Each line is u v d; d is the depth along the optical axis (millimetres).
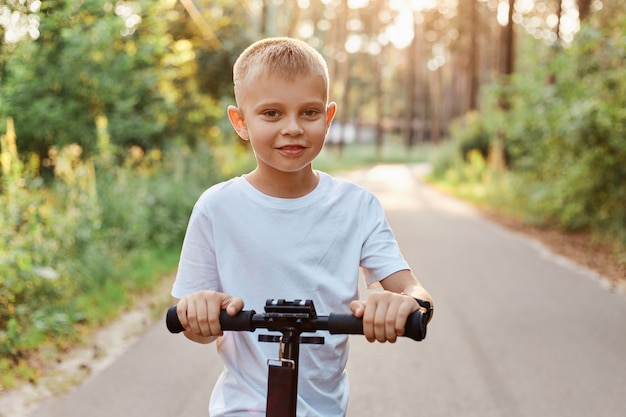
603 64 11641
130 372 5148
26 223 6258
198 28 15469
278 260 1966
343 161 47219
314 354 1982
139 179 10219
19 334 5406
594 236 12016
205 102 15305
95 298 6785
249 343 1990
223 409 2008
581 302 7551
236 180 2043
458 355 5723
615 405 4676
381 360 5629
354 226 2033
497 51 41906
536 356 5684
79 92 10477
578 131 11312
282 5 31562
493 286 8352
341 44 56062
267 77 1803
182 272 2037
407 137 63344
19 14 7180
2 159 6438
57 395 4652
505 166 23609
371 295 1663
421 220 15609
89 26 10406
